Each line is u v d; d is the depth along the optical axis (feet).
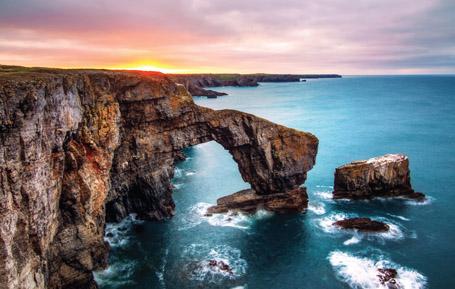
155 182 246.06
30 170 121.49
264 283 182.29
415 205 270.67
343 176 281.54
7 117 110.11
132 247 214.69
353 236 225.35
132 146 239.09
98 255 183.62
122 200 247.50
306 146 268.21
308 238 223.30
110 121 198.90
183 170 369.91
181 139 256.32
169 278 185.47
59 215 156.76
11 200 112.57
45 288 135.03
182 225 242.17
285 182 266.36
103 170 189.67
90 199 171.22
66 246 160.25
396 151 440.04
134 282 182.29
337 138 522.47
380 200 278.05
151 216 248.11
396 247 213.66
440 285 180.75
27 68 207.41
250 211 259.60
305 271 191.21
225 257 204.13
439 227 238.07
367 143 486.79
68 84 160.97
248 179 272.10
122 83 223.30
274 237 225.35
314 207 266.98
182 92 253.85
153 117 241.55
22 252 116.78
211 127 258.37
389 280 181.78
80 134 176.45
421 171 358.84
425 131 563.48
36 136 125.39
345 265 195.72
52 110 140.46
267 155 261.85
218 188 314.35
